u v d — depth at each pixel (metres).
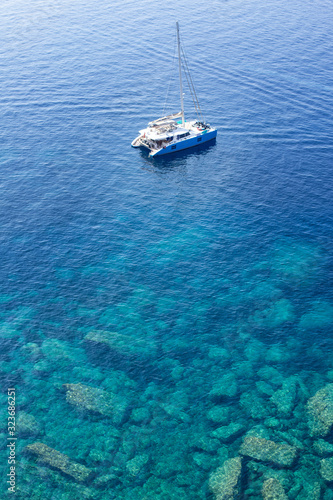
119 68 114.50
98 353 52.44
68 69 114.12
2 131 93.12
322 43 123.75
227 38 127.19
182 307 58.09
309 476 40.78
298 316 56.53
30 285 61.34
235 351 52.53
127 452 43.09
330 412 45.62
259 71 111.94
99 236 69.31
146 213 73.81
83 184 80.12
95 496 40.12
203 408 46.69
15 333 54.97
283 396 47.53
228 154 87.94
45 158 86.19
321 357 51.69
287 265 63.56
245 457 42.34
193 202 76.06
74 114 98.75
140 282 61.69
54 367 51.00
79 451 43.31
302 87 105.38
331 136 90.31
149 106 100.88
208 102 101.88
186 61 116.88
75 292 60.38
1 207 74.50
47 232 69.88
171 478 41.06
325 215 72.06
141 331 55.03
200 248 66.88
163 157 88.12
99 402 47.34
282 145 89.19
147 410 46.56
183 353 52.47
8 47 124.62
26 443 44.06
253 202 75.56
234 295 59.47
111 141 91.44
